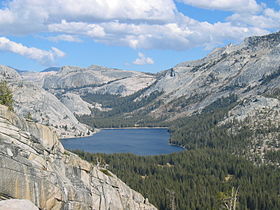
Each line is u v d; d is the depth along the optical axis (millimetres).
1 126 52750
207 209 143875
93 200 72812
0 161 47969
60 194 57812
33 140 57750
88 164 76625
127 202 93375
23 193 50219
